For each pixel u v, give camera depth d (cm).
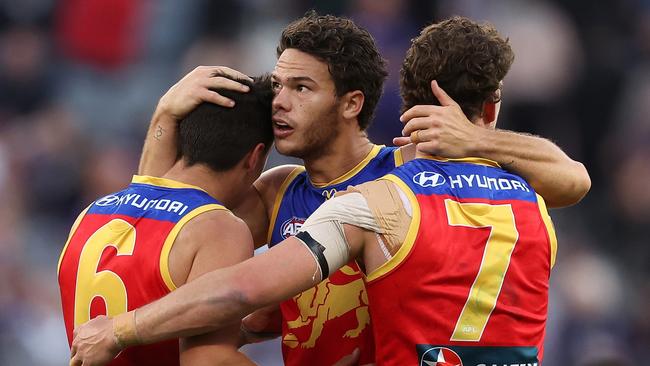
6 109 4681
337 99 1758
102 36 4766
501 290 1588
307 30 1750
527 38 4503
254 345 3275
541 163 1697
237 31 4725
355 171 1809
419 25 4381
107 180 4197
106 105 4681
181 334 1556
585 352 3581
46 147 4319
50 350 3469
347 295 1775
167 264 1639
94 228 1717
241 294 1534
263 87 1778
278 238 1852
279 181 1877
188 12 4778
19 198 4103
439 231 1573
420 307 1570
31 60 4778
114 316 1642
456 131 1656
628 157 4497
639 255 4188
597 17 4753
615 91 4659
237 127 1736
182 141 1755
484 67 1669
